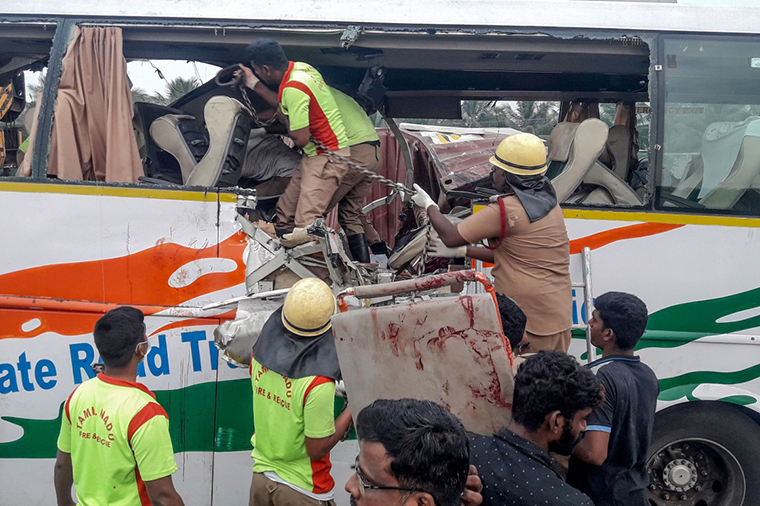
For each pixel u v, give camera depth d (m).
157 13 3.81
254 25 3.83
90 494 2.71
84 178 3.89
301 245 3.67
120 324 2.72
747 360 3.92
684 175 3.91
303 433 2.95
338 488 3.78
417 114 5.47
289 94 3.84
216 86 4.48
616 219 3.85
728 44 3.95
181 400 3.70
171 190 3.67
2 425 3.72
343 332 2.73
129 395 2.69
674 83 3.93
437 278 2.80
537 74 5.17
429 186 5.86
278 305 3.53
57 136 3.72
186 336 3.69
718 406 3.97
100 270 3.67
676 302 3.88
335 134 4.03
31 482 3.76
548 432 2.28
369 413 1.75
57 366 3.68
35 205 3.65
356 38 3.84
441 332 2.58
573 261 3.86
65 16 3.83
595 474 2.79
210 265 3.69
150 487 2.67
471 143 6.13
